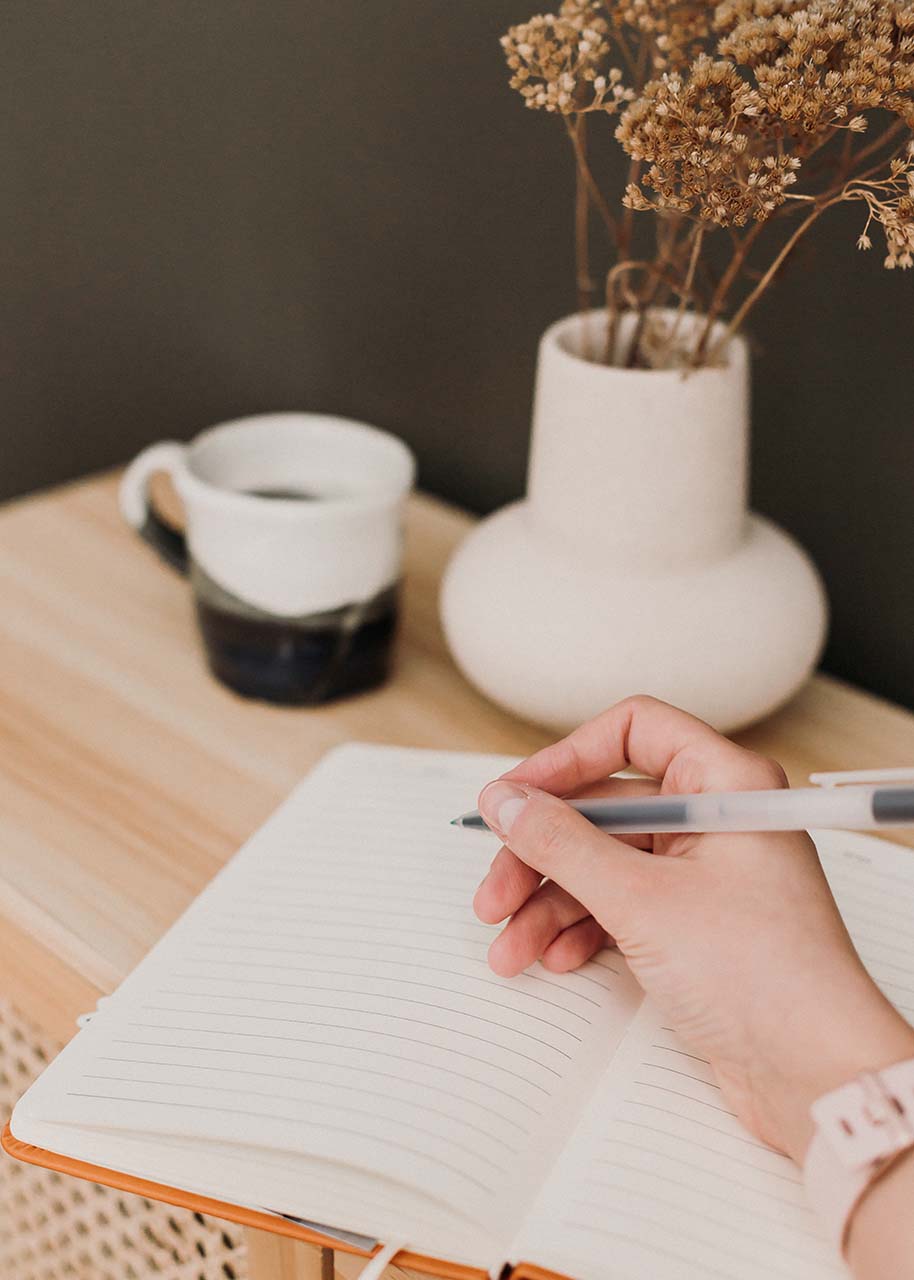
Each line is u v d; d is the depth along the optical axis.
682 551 0.61
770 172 0.51
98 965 0.54
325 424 0.75
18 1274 0.79
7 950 0.59
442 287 0.90
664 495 0.60
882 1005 0.39
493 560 0.65
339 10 0.85
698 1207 0.39
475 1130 0.41
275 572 0.67
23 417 1.31
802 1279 0.37
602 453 0.60
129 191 1.07
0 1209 0.77
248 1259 0.50
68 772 0.66
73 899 0.58
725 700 0.63
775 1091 0.40
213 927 0.52
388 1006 0.47
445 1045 0.45
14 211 1.18
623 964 0.50
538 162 0.80
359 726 0.71
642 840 0.52
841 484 0.77
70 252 1.15
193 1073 0.44
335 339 0.99
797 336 0.74
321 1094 0.43
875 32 0.47
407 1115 0.41
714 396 0.58
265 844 0.57
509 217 0.83
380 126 0.87
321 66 0.88
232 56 0.93
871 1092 0.36
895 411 0.72
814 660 0.66
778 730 0.71
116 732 0.70
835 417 0.75
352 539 0.67
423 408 0.96
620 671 0.61
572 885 0.44
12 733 0.69
